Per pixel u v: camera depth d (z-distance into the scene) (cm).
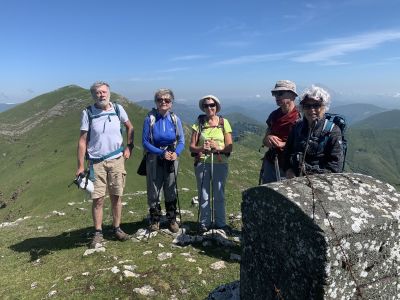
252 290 170
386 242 139
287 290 148
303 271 139
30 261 333
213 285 258
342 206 139
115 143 337
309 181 152
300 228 139
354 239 132
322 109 206
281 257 150
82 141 334
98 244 335
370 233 135
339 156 205
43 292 262
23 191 3123
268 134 299
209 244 325
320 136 206
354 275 135
